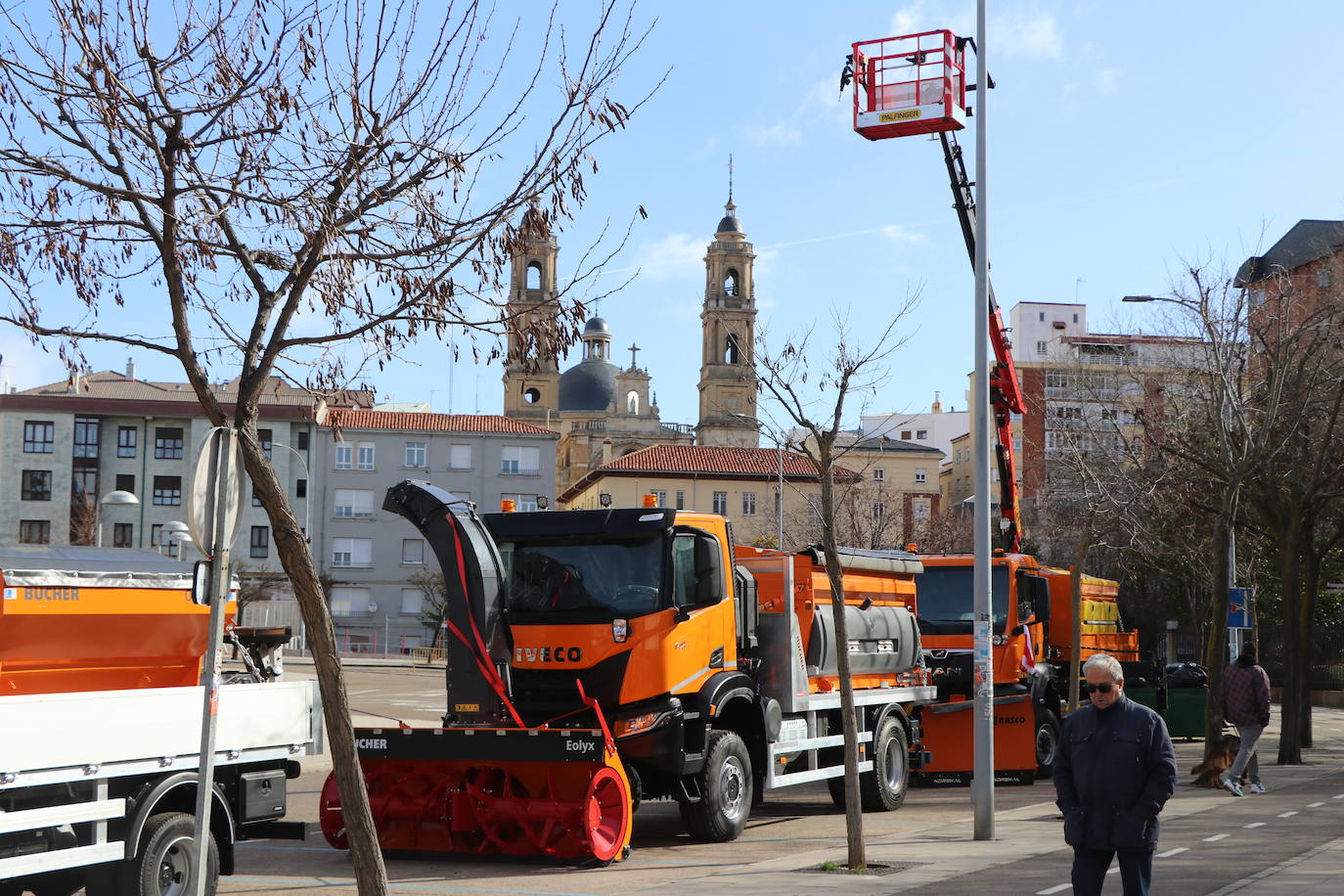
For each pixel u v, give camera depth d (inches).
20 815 315.9
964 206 712.4
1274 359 904.9
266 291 322.0
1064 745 293.7
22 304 325.4
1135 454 1070.4
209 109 326.0
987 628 549.0
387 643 3275.1
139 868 346.6
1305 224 1857.8
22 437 3176.7
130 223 319.3
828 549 491.8
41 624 349.7
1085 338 1450.5
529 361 341.7
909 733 697.6
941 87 652.7
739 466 3420.3
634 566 516.4
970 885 416.2
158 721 354.0
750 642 565.0
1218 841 511.8
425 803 492.4
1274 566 1696.6
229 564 290.0
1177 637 2112.5
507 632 514.9
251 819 386.3
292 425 3284.9
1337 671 1774.1
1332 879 414.6
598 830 475.8
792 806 708.7
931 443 4805.6
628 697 502.0
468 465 3393.2
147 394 3304.6
